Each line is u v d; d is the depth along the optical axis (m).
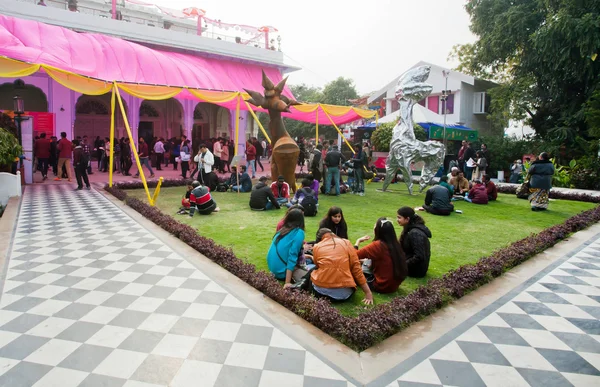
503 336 3.99
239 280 5.24
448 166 20.38
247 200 11.66
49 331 3.85
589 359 3.60
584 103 19.33
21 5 18.22
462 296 4.97
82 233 7.46
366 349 3.67
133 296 4.68
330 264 4.53
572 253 6.94
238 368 3.31
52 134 20.23
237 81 23.91
